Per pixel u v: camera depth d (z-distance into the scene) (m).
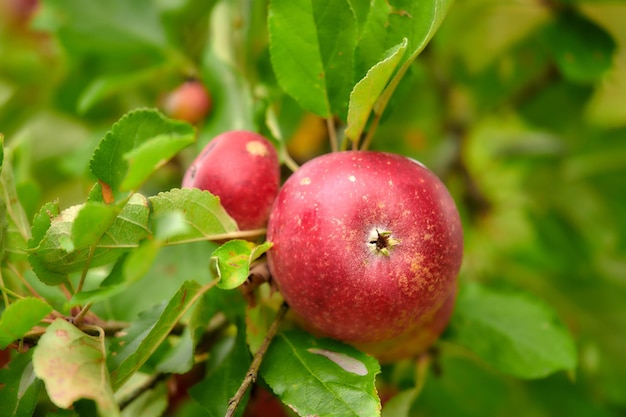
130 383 0.47
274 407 0.50
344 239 0.40
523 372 0.50
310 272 0.41
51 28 0.63
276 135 0.49
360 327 0.41
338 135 0.59
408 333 0.45
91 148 0.59
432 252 0.41
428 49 0.65
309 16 0.45
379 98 0.44
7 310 0.39
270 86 0.57
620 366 0.63
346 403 0.41
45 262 0.42
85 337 0.40
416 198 0.41
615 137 0.66
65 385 0.38
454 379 0.62
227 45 0.56
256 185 0.44
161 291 0.52
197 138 0.55
